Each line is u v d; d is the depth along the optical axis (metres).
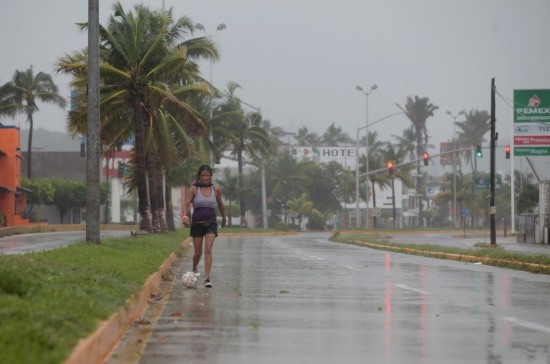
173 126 71.69
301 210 179.00
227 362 14.16
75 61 61.88
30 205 138.00
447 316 20.69
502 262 43.66
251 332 17.64
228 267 39.84
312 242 86.75
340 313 21.09
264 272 36.25
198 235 28.64
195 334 17.28
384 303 23.59
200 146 106.12
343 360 14.51
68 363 11.29
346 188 194.50
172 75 67.62
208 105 114.50
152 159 75.50
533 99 96.62
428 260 49.53
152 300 23.98
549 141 96.50
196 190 28.70
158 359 14.38
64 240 77.62
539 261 40.97
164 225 85.12
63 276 19.47
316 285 29.53
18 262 21.45
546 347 16.08
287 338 16.88
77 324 13.96
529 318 20.44
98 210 39.06
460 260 50.97
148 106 68.44
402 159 184.62
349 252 60.03
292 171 191.50
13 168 117.88
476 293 27.00
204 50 76.38
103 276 21.42
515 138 96.94
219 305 22.77
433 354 15.18
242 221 141.62
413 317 20.44
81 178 169.88
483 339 16.98
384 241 80.12
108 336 15.01
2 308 13.47
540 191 87.31
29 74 140.12
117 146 75.56
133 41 63.97
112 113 67.44
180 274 35.53
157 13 66.38
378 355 15.02
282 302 23.64
